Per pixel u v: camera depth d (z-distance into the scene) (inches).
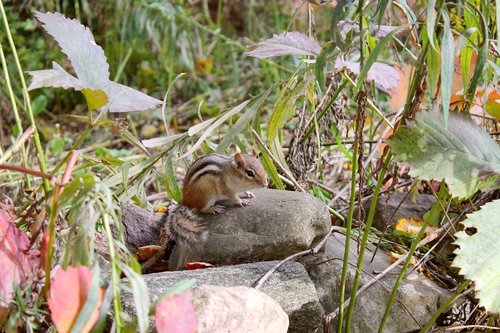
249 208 66.1
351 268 65.3
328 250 66.6
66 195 52.5
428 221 60.1
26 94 63.5
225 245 64.6
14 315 53.2
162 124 118.6
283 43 66.9
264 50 66.3
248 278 60.6
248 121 70.8
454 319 65.6
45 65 121.9
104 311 50.0
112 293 50.7
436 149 58.9
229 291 55.2
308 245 64.7
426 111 59.2
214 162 67.0
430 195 73.5
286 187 75.9
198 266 64.1
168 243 67.9
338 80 75.6
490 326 63.1
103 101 57.3
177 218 66.6
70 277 49.6
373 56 55.9
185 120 119.5
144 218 70.6
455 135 59.2
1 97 113.9
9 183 82.6
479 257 56.8
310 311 60.4
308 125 76.4
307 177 76.3
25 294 54.7
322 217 65.9
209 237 65.0
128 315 54.1
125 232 69.6
